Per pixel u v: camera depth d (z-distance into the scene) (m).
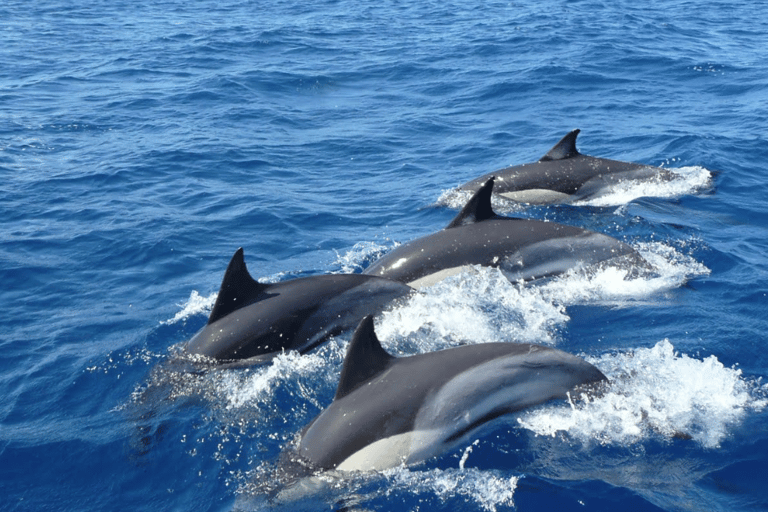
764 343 8.22
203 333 8.55
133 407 7.79
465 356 7.17
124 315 9.77
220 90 23.02
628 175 13.67
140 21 35.88
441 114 20.30
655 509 5.89
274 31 32.19
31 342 9.16
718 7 35.66
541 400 6.94
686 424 6.83
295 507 6.21
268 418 7.44
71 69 26.16
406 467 6.42
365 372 7.00
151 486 6.70
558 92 21.59
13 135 18.62
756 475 6.21
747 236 11.43
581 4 36.59
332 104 21.80
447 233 10.62
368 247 11.88
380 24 33.78
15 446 7.21
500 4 37.81
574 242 10.52
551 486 6.18
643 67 23.81
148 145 17.83
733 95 20.62
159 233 12.52
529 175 13.75
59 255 11.79
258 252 11.81
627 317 8.99
